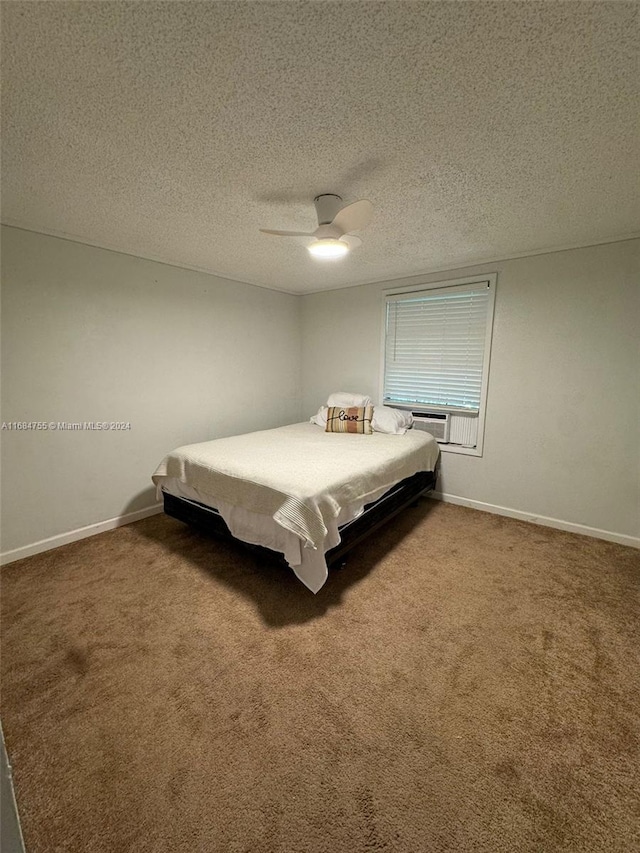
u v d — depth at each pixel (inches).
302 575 75.9
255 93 46.2
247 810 42.8
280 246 106.1
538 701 56.6
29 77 43.1
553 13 35.4
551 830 40.9
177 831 40.9
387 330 148.3
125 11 35.5
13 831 37.3
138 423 119.4
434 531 113.7
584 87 44.8
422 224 89.9
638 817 42.1
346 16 36.0
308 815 42.3
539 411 115.5
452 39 38.4
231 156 60.8
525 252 110.3
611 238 97.9
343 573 90.8
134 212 83.2
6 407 92.0
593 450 107.9
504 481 124.9
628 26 36.3
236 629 71.5
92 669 62.2
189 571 91.3
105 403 110.6
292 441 120.1
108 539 108.0
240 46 39.3
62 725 52.6
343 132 54.5
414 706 55.7
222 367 143.3
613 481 105.7
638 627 72.3
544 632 71.0
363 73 43.0
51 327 97.6
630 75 42.6
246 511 85.4
